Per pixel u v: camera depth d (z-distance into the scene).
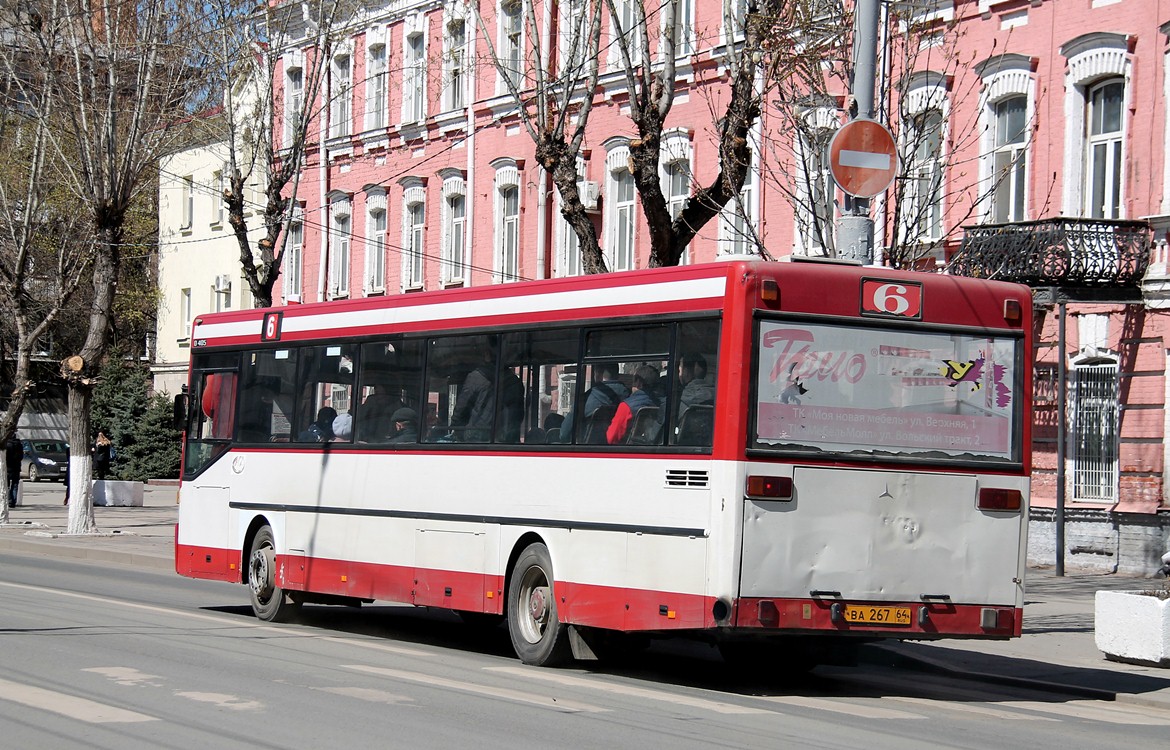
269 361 18.11
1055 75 25.34
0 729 9.44
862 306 12.37
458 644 16.14
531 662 13.78
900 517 12.34
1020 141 25.88
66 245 35.53
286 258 46.31
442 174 39.47
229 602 20.12
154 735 9.29
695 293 12.40
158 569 25.62
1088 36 24.83
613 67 33.25
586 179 34.44
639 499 12.63
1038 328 26.05
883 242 18.41
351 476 16.36
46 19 30.73
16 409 34.12
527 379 14.04
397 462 15.64
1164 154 23.95
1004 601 12.69
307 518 17.06
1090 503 25.05
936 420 12.54
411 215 40.88
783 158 25.58
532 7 21.42
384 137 41.56
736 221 29.92
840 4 18.55
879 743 9.97
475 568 14.45
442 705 10.88
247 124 33.06
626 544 12.71
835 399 12.20
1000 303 12.87
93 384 31.03
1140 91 24.33
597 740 9.58
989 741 10.41
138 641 14.30
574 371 13.50
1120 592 15.12
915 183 20.69
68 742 9.04
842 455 12.16
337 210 43.62
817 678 14.38
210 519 18.86
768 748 9.51
